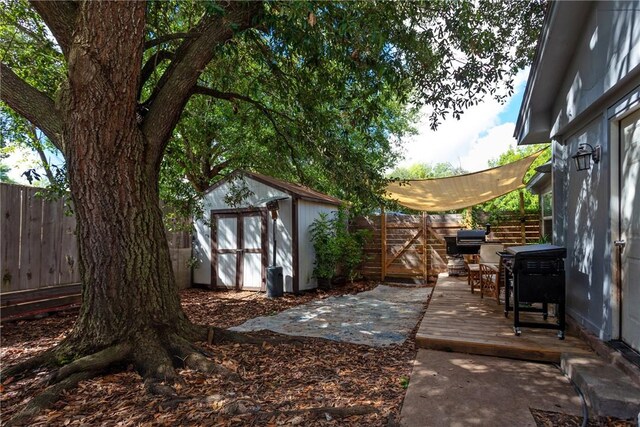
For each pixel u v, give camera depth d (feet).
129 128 11.07
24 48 17.48
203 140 29.55
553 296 12.11
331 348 13.00
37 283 18.29
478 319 15.01
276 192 27.45
